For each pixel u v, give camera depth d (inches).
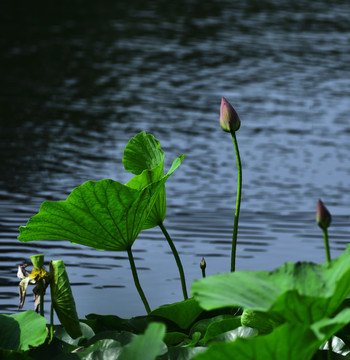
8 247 340.2
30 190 450.6
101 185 140.3
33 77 845.2
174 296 277.4
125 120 672.4
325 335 95.0
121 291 282.5
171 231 372.8
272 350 94.0
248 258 332.5
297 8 1419.8
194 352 120.4
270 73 899.4
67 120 666.8
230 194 457.7
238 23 1235.2
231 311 151.6
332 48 1063.6
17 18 1217.4
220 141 609.0
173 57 973.2
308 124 676.7
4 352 113.7
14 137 600.1
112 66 912.9
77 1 1402.6
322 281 105.0
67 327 126.7
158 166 154.3
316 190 473.1
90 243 152.3
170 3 1419.8
